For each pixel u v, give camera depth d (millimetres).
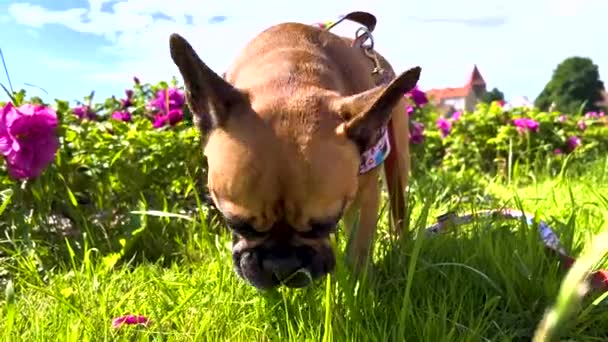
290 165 918
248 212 925
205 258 1240
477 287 1067
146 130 1541
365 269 1026
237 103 969
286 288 1033
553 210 1563
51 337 950
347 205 956
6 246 1286
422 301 1021
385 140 1079
